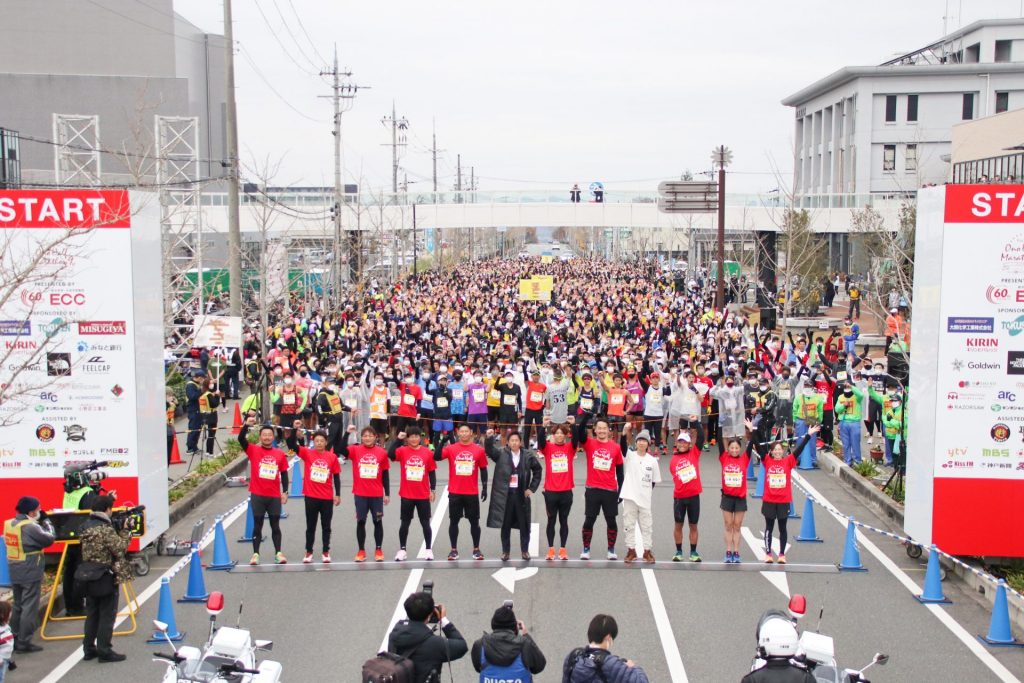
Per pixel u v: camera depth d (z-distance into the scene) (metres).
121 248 13.22
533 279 44.75
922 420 13.59
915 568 14.27
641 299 52.50
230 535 16.25
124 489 13.35
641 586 13.29
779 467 14.32
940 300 13.08
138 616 12.24
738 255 67.31
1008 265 12.92
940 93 70.88
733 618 12.02
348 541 15.80
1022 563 13.66
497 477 14.23
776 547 15.20
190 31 69.19
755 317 55.25
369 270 60.94
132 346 13.30
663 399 22.80
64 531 11.84
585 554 14.51
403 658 7.74
